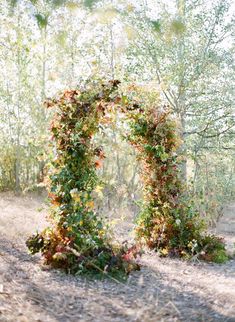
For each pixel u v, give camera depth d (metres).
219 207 15.20
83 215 6.07
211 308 4.31
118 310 4.15
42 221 9.88
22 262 5.84
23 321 3.37
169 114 7.82
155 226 8.05
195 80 14.79
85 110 6.07
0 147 17.55
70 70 9.80
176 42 13.81
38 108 16.23
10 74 15.98
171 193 7.94
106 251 6.00
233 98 14.82
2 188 17.62
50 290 4.62
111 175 15.98
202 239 8.03
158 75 14.66
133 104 7.24
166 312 4.12
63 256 5.55
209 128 15.16
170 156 7.87
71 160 6.11
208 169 15.48
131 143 8.01
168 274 6.12
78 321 3.69
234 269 6.89
